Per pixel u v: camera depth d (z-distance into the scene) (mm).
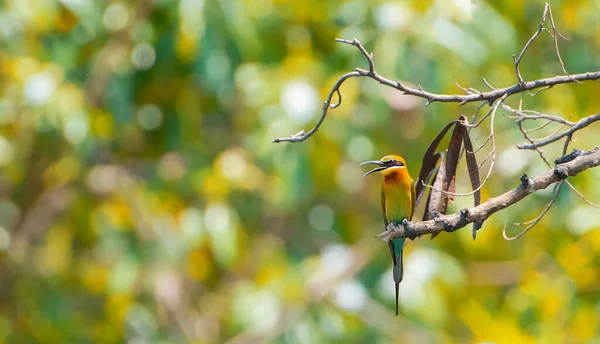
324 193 15336
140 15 13281
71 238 14750
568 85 14023
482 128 13289
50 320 14312
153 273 13883
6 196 14641
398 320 13547
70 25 13094
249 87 12648
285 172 12070
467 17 11836
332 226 15539
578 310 13070
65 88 12398
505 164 12797
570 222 12914
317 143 12883
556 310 12984
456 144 6289
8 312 14594
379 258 14258
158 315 14680
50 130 12938
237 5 11938
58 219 14680
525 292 13336
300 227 16047
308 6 13211
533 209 13312
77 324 14570
